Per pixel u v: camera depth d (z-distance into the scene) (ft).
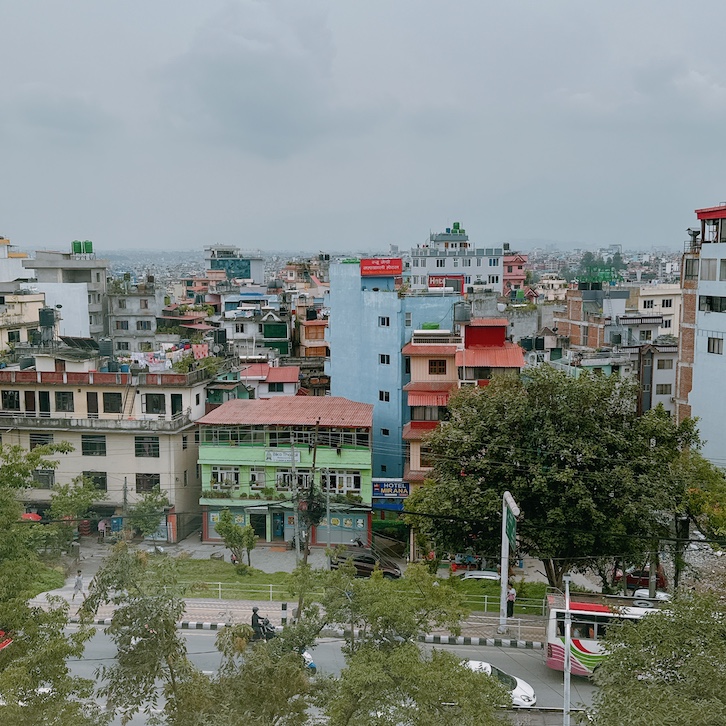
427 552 120.26
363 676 51.93
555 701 82.17
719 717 44.04
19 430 152.05
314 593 104.37
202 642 95.76
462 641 98.43
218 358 184.03
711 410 154.81
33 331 213.25
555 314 247.91
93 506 151.12
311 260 572.51
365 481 145.79
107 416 153.79
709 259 155.12
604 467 104.58
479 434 109.50
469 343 157.58
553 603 90.99
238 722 49.60
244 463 147.74
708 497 108.68
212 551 144.15
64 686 53.83
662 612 56.70
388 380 175.32
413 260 362.12
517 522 104.32
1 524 78.79
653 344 199.21
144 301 275.39
